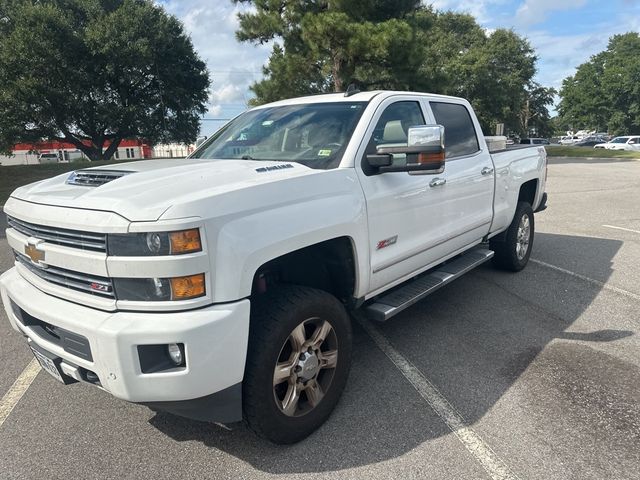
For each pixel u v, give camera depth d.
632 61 63.38
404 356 3.92
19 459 2.79
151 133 32.09
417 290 3.91
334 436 2.91
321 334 2.90
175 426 3.09
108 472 2.67
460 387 3.43
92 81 28.52
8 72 26.59
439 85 21.73
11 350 4.30
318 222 2.82
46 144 32.19
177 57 31.27
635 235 8.24
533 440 2.82
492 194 5.04
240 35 21.11
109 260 2.28
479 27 47.06
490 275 6.02
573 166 26.31
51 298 2.62
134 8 29.22
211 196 2.36
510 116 47.12
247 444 2.88
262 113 4.20
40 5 27.52
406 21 19.77
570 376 3.55
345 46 18.53
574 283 5.69
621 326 4.45
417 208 3.77
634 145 47.72
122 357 2.23
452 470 2.59
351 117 3.54
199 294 2.29
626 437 2.83
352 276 3.26
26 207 2.75
